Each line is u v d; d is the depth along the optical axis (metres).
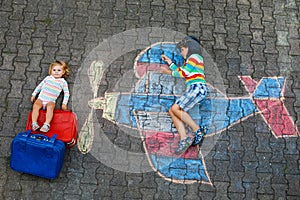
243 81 6.43
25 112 6.04
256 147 6.05
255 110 6.25
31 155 5.45
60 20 6.64
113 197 5.68
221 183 5.82
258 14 6.90
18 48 6.41
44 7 6.70
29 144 5.38
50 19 6.63
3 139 5.87
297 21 6.91
